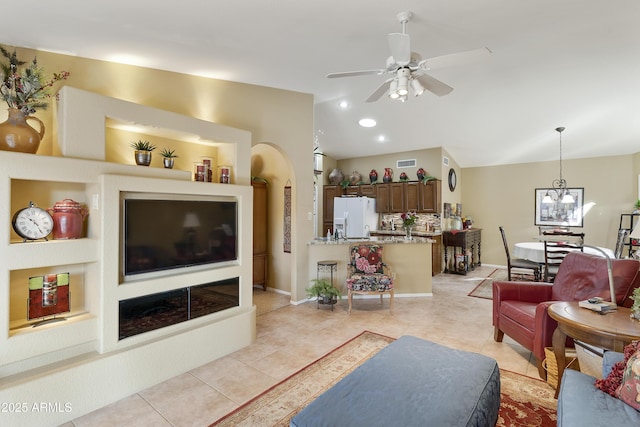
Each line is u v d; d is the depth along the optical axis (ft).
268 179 18.08
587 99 15.28
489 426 5.42
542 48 10.59
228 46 9.16
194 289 9.69
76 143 7.59
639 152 20.89
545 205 23.97
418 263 16.83
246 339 10.68
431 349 7.12
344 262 16.39
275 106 14.26
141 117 8.79
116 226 7.89
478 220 26.48
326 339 11.23
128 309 8.20
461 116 18.11
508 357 9.88
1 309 6.46
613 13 8.23
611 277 8.06
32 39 7.81
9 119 6.92
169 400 7.68
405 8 7.57
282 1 6.89
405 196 23.40
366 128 20.66
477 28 8.86
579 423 4.68
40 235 7.04
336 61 10.72
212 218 10.30
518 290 10.73
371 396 5.38
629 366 5.32
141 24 7.45
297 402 7.61
